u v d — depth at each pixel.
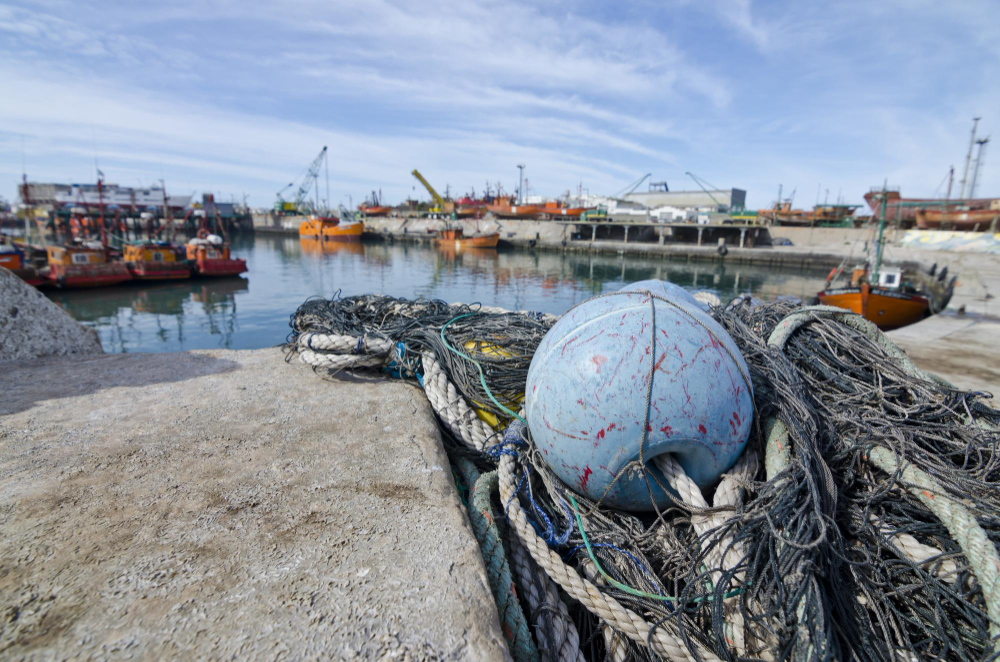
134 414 2.73
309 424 2.69
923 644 1.82
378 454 2.38
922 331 7.69
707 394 2.05
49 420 2.62
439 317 3.91
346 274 36.31
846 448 2.47
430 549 1.72
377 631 1.37
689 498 2.06
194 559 1.61
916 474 2.22
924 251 30.12
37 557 1.59
